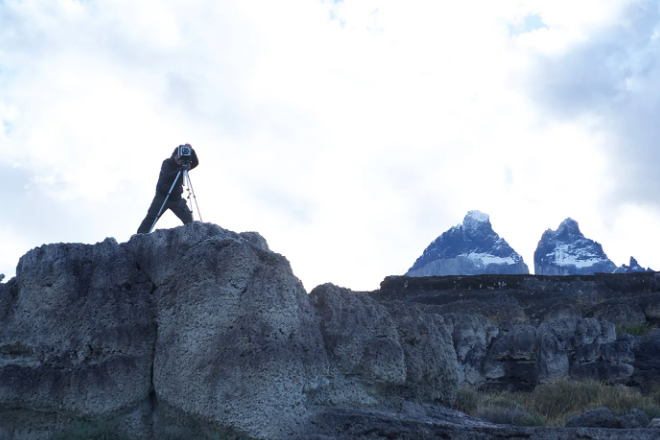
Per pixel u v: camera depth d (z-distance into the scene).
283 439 10.55
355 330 12.48
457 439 11.07
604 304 23.47
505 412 14.25
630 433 10.76
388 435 11.13
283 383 10.81
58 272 12.60
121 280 12.62
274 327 11.28
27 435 12.00
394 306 14.12
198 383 11.15
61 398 11.82
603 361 18.77
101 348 12.00
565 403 16.12
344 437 11.06
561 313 22.53
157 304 12.42
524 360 19.39
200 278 11.80
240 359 10.90
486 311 22.59
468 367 19.58
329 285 12.96
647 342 19.58
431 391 13.52
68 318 12.36
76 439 11.34
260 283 11.55
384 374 12.39
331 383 12.06
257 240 13.21
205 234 12.73
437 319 14.75
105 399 11.73
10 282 13.14
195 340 11.49
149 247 13.02
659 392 17.20
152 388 12.12
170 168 14.79
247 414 10.60
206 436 10.99
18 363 12.35
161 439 11.54
